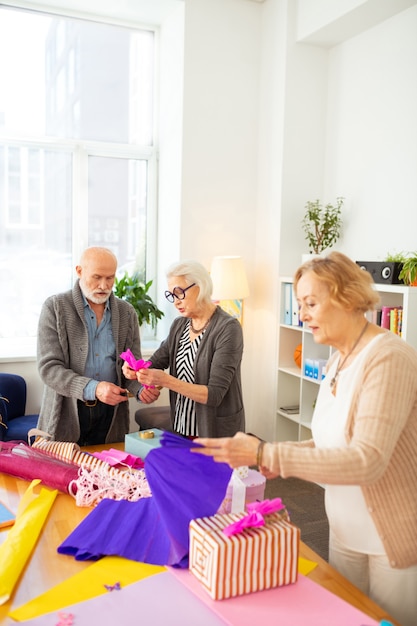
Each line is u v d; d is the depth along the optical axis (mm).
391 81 3684
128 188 4750
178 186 4328
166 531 1409
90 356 2533
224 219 4449
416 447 1365
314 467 1223
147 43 4746
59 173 4516
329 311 1399
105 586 1263
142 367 2168
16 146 4363
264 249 4457
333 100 4242
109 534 1466
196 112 4270
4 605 1207
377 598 1441
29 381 4098
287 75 4156
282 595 1248
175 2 4188
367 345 1396
